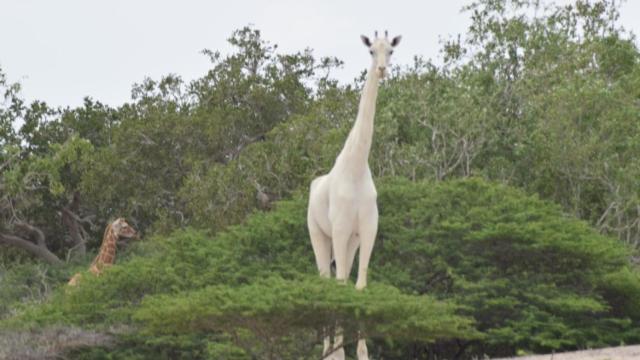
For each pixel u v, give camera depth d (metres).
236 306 36.84
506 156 76.12
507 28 78.75
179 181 94.50
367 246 38.97
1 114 98.81
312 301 36.50
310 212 41.56
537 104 75.19
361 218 38.88
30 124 102.19
